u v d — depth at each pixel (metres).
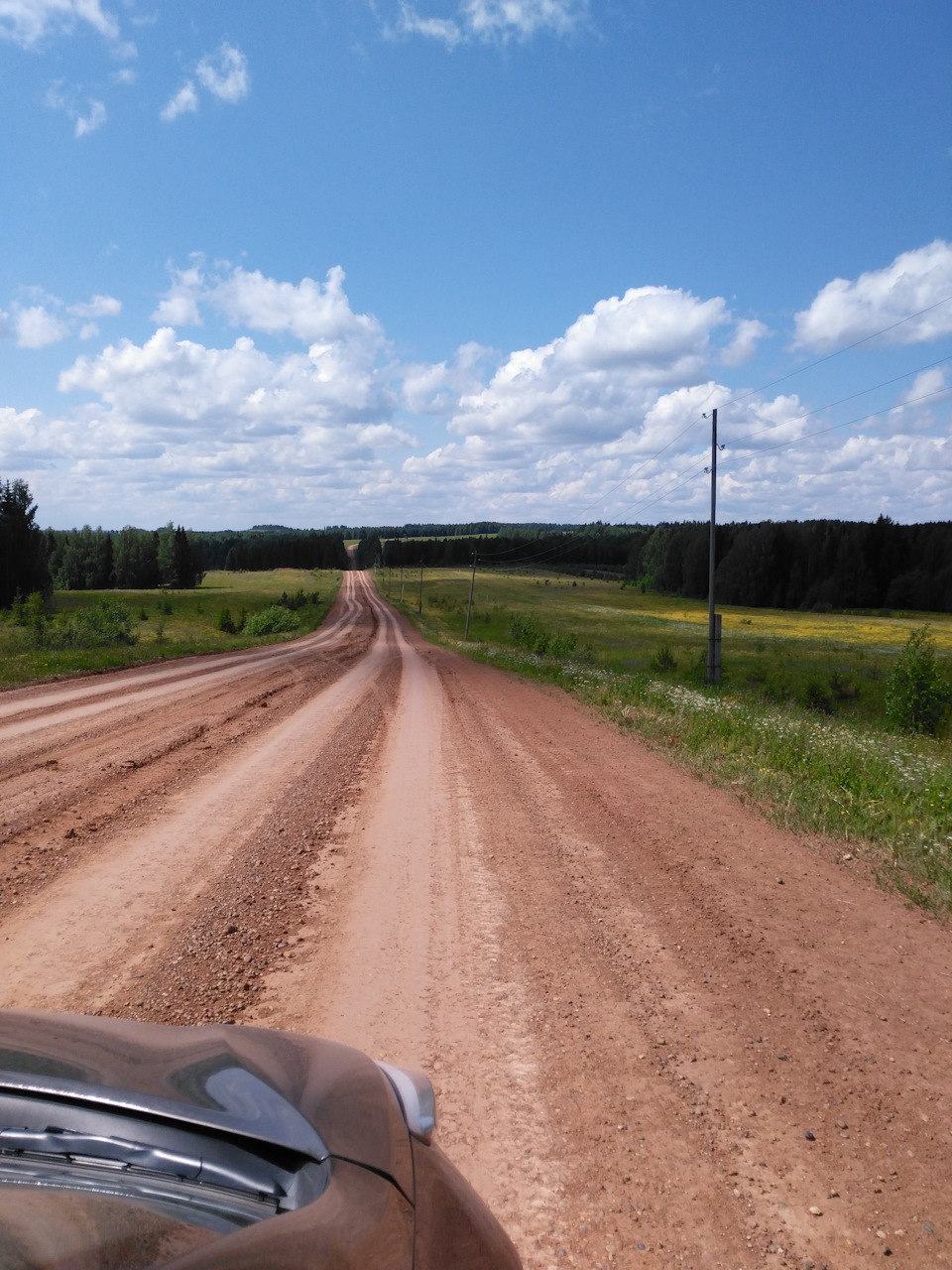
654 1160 2.82
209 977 4.28
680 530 152.38
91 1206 1.22
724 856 6.70
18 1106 1.45
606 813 8.18
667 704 17.30
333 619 101.31
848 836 7.31
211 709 16.03
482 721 15.42
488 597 137.75
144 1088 1.58
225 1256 1.16
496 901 5.61
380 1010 3.95
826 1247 2.42
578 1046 3.63
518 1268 1.80
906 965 4.58
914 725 20.62
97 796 8.42
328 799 8.63
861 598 126.00
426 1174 1.78
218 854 6.58
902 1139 2.98
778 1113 3.13
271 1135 1.53
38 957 4.49
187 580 165.38
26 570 79.62
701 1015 3.95
